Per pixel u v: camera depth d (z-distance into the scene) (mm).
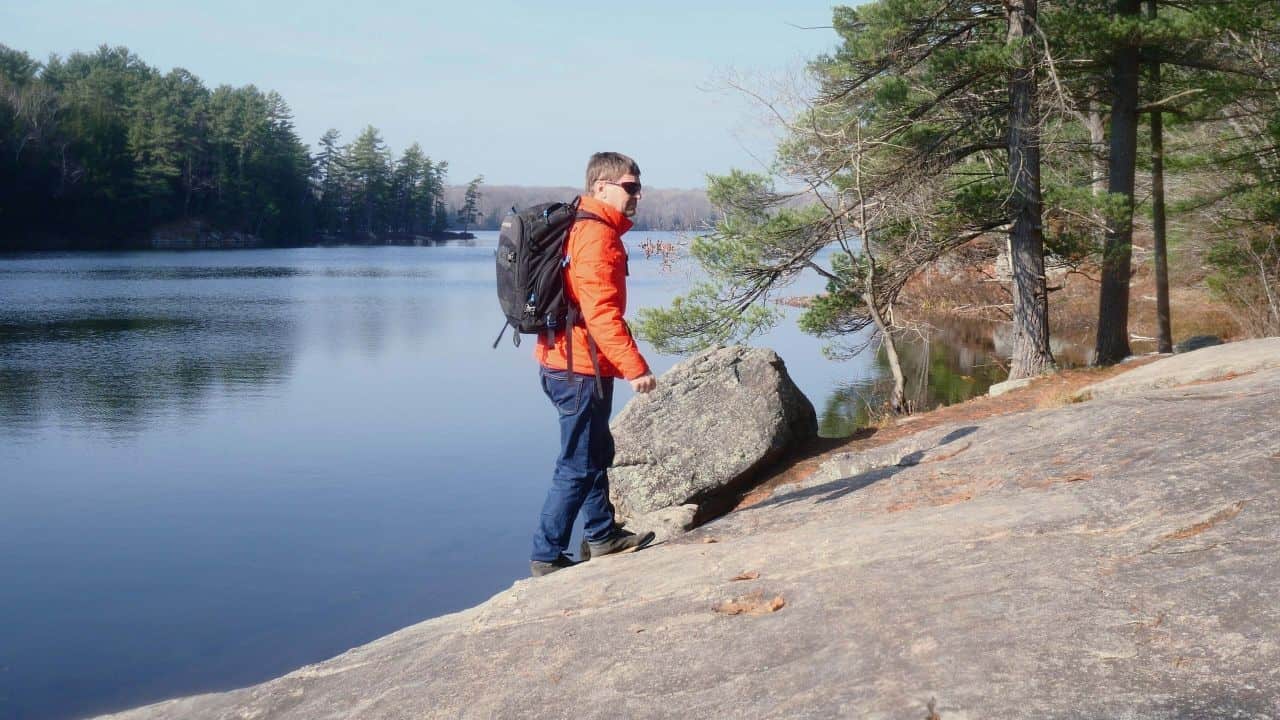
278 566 8375
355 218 148500
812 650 2453
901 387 14234
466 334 29703
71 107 94562
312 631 6828
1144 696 1905
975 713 1926
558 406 4227
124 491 11117
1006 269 24078
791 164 14117
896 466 5535
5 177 84625
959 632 2354
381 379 20484
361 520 9867
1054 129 14633
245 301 40156
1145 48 14125
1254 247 16953
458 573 8133
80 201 91062
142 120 101688
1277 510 2910
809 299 15547
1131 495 3367
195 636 6770
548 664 2838
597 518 4438
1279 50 14461
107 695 5805
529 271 4023
